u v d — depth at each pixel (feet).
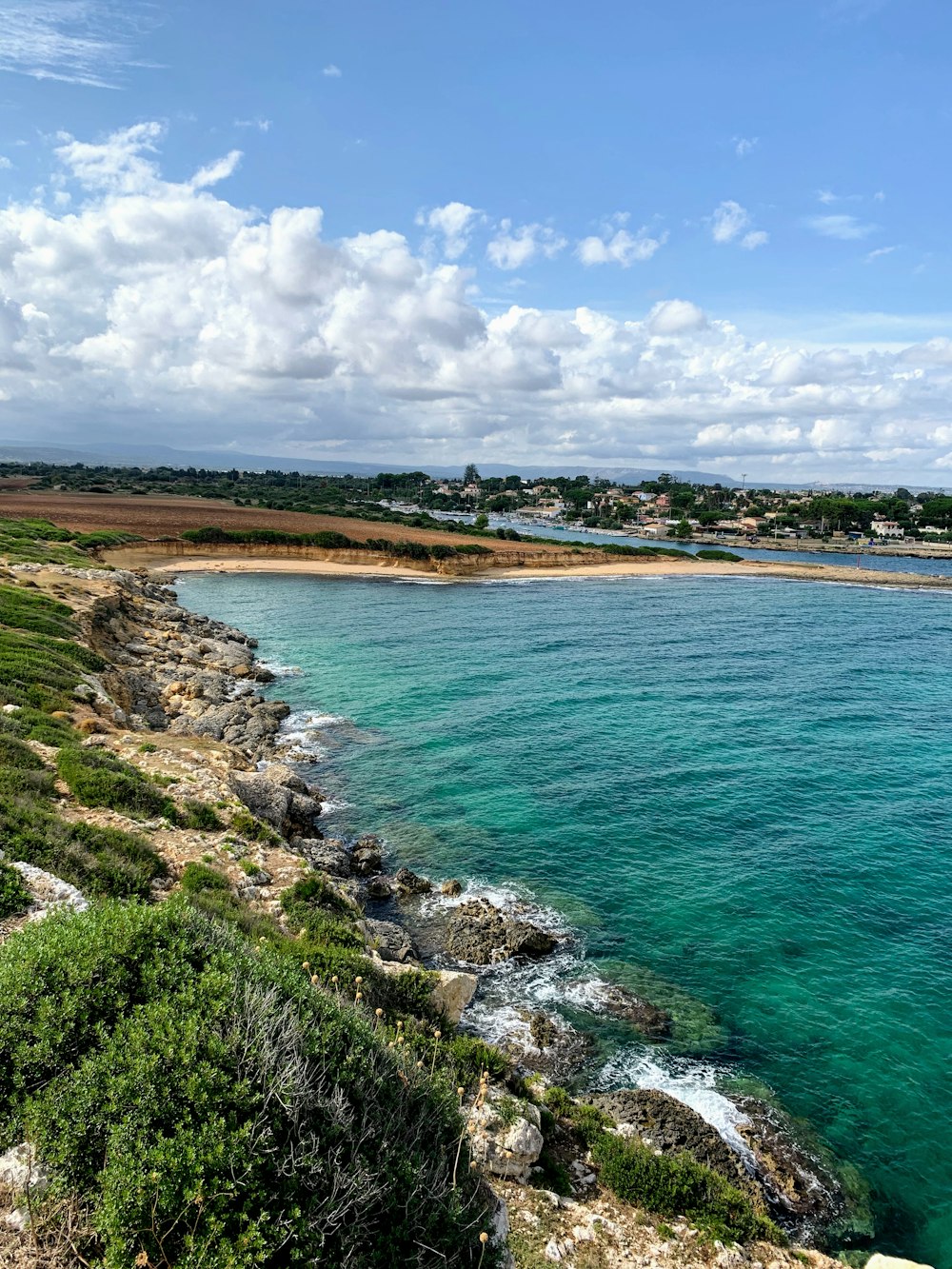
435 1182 23.12
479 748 121.39
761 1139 48.70
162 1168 19.08
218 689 145.69
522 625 242.58
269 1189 19.85
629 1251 34.01
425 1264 21.31
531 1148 38.09
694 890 79.25
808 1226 42.63
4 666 95.55
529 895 78.07
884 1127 50.21
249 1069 21.97
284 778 99.60
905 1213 44.14
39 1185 19.75
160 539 392.68
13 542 267.18
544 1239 32.89
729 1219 38.86
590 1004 61.46
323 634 222.48
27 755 68.59
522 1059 54.39
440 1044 44.24
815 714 141.38
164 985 24.71
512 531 533.96
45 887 42.14
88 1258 18.81
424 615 261.03
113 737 88.99
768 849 88.22
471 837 90.74
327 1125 21.81
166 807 68.08
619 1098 49.47
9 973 24.31
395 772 110.93
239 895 56.95
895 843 89.76
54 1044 22.43
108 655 146.61
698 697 153.17
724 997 62.95
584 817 96.37
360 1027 27.20
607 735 128.16
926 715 141.18
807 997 63.05
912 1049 57.26
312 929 54.13
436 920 73.20
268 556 405.18
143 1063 21.01
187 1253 18.39
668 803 100.42
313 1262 18.92
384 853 86.48
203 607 266.16
